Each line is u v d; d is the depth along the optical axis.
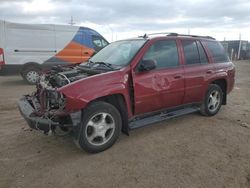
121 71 4.13
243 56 30.53
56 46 11.16
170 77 4.70
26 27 10.54
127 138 4.60
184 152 4.07
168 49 4.84
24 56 10.59
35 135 4.75
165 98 4.71
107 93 3.89
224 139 4.59
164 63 4.71
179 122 5.45
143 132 4.88
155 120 4.64
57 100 3.76
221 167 3.61
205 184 3.21
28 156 3.96
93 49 11.97
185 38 5.23
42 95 4.03
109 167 3.62
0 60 10.24
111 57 4.77
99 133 3.99
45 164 3.72
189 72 5.04
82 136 3.83
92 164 3.71
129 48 4.71
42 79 4.59
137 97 4.28
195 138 4.62
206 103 5.62
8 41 10.30
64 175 3.43
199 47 5.47
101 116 3.99
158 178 3.34
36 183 3.25
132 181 3.28
